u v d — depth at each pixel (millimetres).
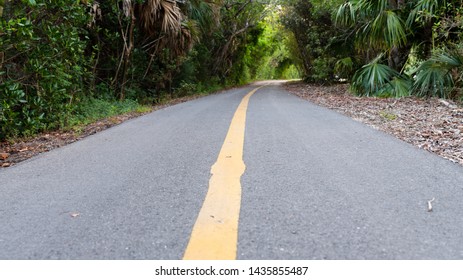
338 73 17250
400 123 4781
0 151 3811
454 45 7074
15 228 1670
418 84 7766
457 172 2436
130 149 3463
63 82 5527
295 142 3523
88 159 3094
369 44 9320
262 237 1519
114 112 7543
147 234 1573
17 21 4012
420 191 2059
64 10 5203
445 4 7203
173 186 2238
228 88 22078
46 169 2793
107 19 9047
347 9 9734
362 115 5746
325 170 2514
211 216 1751
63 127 5387
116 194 2117
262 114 6020
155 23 9359
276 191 2094
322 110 6602
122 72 9562
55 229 1647
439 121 4801
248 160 2842
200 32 12234
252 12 22625
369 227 1592
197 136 4027
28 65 4863
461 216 1698
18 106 4840
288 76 57125
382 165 2631
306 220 1681
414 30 8586
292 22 20719
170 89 13133
